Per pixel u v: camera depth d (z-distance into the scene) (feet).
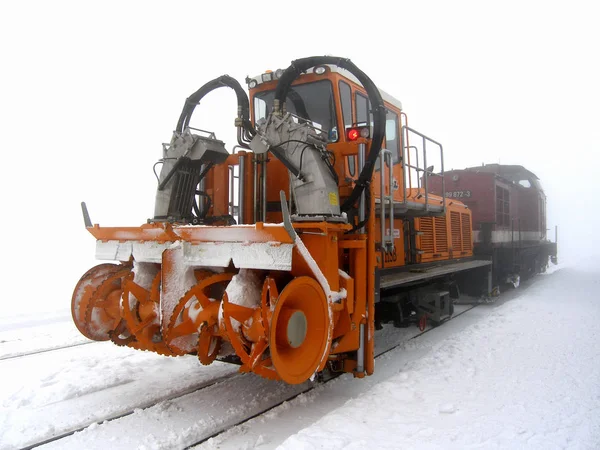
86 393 15.19
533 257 52.95
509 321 25.63
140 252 15.03
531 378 15.64
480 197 37.06
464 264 29.84
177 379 16.74
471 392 14.28
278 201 17.63
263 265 12.04
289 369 11.38
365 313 15.02
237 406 14.24
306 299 12.25
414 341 23.48
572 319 25.94
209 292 14.08
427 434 11.13
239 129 17.20
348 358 15.28
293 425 13.01
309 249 13.26
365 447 10.35
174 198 17.06
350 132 15.40
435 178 39.68
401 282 18.99
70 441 11.80
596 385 14.82
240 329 11.86
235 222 18.11
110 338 14.88
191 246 13.64
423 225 25.40
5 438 11.91
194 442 11.84
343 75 17.70
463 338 21.79
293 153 14.58
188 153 16.92
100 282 15.98
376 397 13.62
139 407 14.14
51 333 24.03
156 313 13.76
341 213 14.42
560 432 11.20
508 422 11.87
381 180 16.35
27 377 16.70
